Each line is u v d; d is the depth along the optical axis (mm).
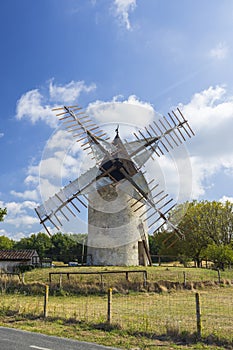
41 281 19750
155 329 8844
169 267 24484
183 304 14250
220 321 10312
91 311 11984
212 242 40656
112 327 9031
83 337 8172
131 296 17109
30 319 10211
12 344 7137
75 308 12867
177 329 8414
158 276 20734
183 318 10742
